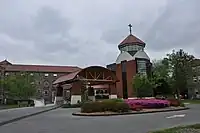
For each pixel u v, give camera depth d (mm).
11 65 89188
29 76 68188
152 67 66438
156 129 11445
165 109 25922
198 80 66688
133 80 55438
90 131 11531
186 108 28250
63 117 20703
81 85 43031
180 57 58469
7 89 61094
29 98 63438
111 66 71438
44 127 13516
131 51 63344
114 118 18531
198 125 11320
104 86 56125
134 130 11492
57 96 52594
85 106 23594
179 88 59125
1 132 11789
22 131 12023
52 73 90625
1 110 32562
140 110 24609
